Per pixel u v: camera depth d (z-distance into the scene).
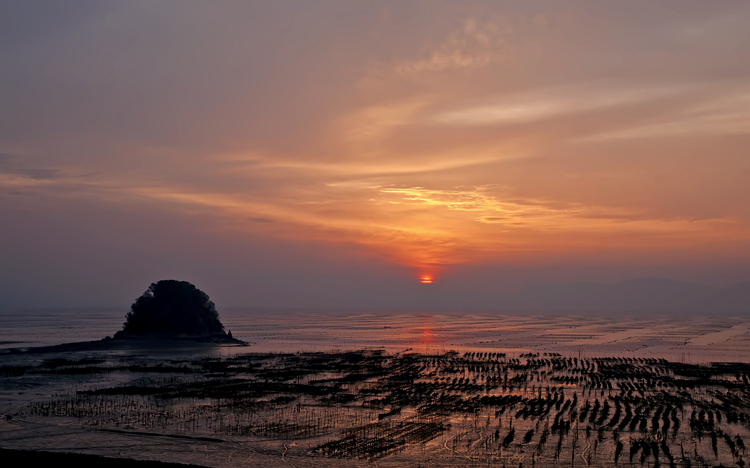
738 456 76.44
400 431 89.06
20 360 187.88
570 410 105.12
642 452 77.81
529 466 72.56
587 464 73.31
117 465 65.12
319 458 75.19
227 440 83.50
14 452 69.25
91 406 107.56
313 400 115.44
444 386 135.38
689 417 100.06
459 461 74.19
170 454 76.75
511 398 117.81
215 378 148.62
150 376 151.75
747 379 152.00
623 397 120.88
